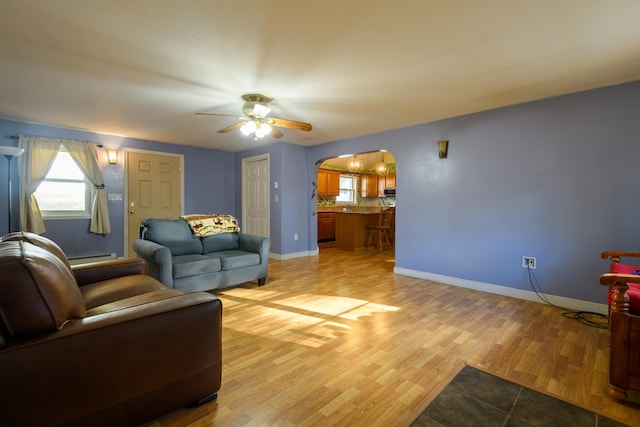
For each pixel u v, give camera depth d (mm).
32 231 4172
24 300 1099
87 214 4750
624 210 2768
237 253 3689
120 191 5062
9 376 1034
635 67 2443
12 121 4086
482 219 3615
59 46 2154
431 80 2703
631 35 1978
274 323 2615
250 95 3068
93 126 4395
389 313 2859
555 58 2299
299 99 3182
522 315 2828
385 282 3986
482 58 2307
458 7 1708
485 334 2412
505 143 3428
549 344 2242
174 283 3051
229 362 1982
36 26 1905
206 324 1534
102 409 1228
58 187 4527
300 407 1552
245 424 1429
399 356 2066
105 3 1682
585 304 2955
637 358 1560
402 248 4406
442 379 1804
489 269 3566
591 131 2910
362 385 1742
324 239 7691
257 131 3193
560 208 3090
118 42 2102
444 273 3963
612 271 2305
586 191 2947
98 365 1212
